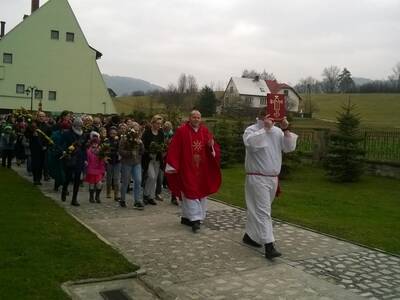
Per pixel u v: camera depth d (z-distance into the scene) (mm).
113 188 11672
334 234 8539
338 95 79125
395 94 75938
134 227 8695
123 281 5922
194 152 8656
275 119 7141
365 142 17406
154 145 10719
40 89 46906
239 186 14398
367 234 8609
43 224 8234
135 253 7090
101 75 48812
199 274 6234
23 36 46156
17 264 6062
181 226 8852
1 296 5070
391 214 10695
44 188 12898
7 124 17297
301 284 5953
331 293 5691
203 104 59844
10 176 14562
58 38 47219
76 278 5832
